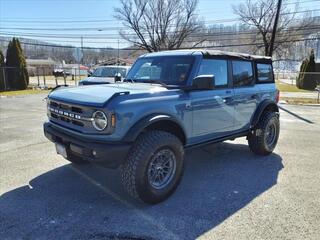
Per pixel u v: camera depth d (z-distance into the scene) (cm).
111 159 347
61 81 3828
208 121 463
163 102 392
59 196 403
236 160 571
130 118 357
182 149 410
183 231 325
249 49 4672
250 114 558
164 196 392
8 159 552
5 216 349
